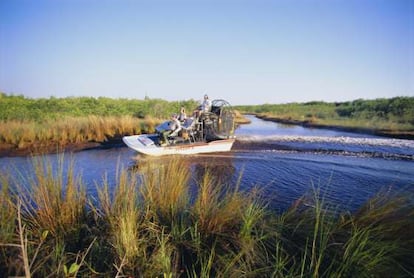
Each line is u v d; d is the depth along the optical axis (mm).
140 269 2703
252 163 9258
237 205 3709
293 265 2807
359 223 3492
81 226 3400
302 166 8922
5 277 2512
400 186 6855
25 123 13547
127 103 24766
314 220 3682
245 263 2955
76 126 13781
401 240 3188
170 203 3822
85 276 2578
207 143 10523
